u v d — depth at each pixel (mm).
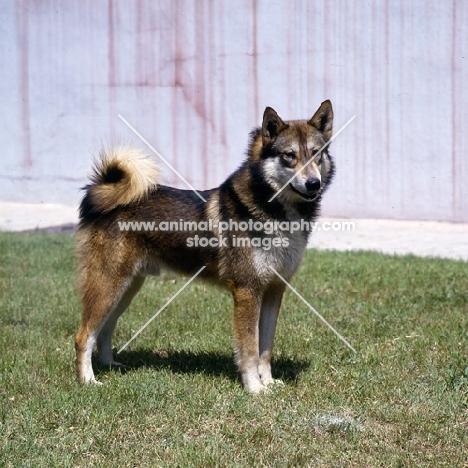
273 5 12797
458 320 7172
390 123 12695
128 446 4625
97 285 5723
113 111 13633
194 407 5172
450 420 4965
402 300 7957
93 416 4992
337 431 4809
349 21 12602
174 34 13195
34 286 8578
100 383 5656
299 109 12953
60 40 13695
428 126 12562
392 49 12508
